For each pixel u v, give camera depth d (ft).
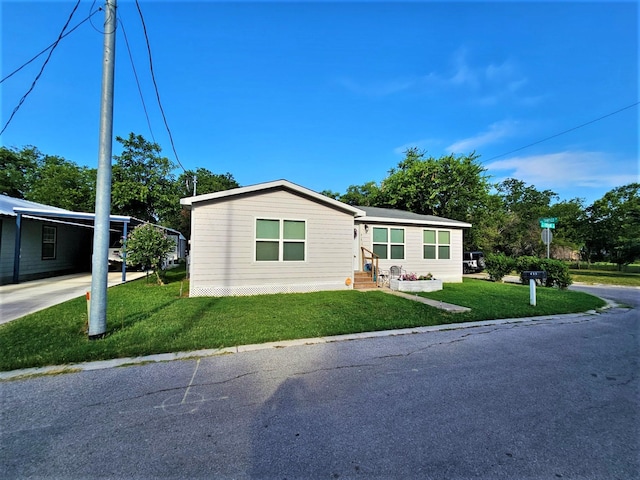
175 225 91.61
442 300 28.68
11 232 36.09
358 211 34.83
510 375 12.31
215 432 8.16
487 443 7.86
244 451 7.40
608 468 7.00
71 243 49.11
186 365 12.66
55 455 7.18
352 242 35.17
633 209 66.80
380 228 42.55
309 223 33.04
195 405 9.56
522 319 22.29
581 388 11.21
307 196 32.89
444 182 76.54
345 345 15.67
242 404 9.65
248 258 30.42
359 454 7.35
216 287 29.25
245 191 30.12
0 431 8.11
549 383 11.60
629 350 15.67
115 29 16.30
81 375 11.60
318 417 8.96
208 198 28.99
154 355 13.60
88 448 7.45
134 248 35.12
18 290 30.14
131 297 27.27
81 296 26.89
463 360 13.93
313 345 15.55
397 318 21.11
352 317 21.07
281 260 31.73
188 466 6.87
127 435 8.00
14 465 6.83
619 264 72.79
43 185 75.61
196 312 21.53
